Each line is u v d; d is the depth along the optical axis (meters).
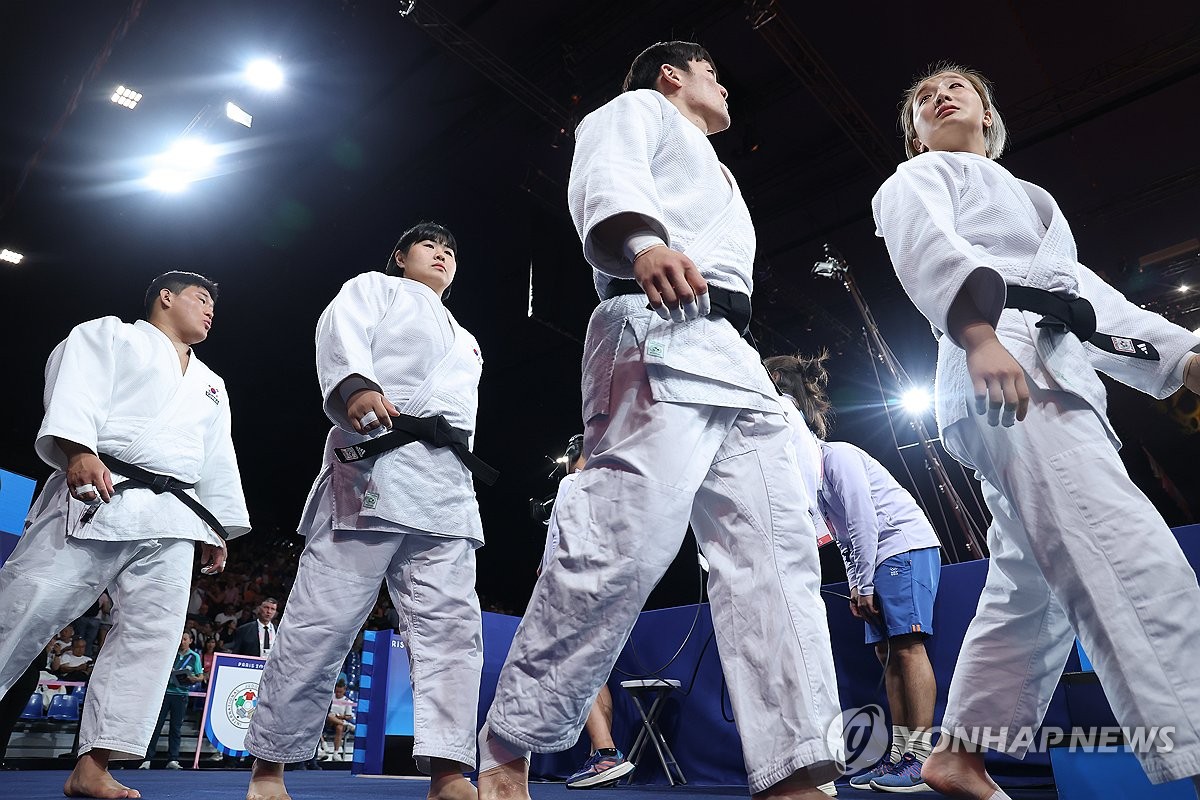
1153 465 10.10
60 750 6.12
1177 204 8.93
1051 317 1.40
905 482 10.34
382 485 2.12
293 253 11.27
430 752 2.00
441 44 7.73
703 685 3.47
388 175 10.16
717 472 1.33
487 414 14.16
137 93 8.45
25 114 8.97
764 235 10.45
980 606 1.64
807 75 7.75
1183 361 1.58
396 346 2.26
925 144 1.90
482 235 11.19
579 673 1.21
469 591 2.20
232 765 6.00
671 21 7.90
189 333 2.89
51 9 7.69
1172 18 6.99
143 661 2.50
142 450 2.56
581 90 8.37
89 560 2.46
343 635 2.11
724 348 1.33
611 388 1.33
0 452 10.70
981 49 7.46
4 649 2.35
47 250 10.41
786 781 1.15
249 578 10.79
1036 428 1.33
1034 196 1.60
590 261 1.34
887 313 10.89
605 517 1.24
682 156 1.46
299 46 8.38
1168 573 1.19
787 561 1.26
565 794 2.76
